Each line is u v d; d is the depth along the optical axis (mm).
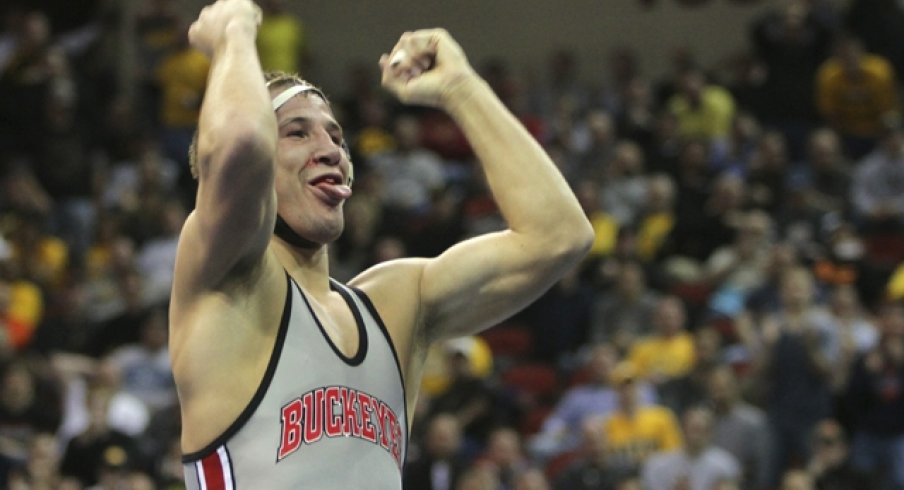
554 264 4492
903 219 17797
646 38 22969
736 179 18234
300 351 4039
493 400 14766
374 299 4406
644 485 13148
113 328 16594
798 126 20688
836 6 22750
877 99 20328
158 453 14070
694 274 17297
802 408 14250
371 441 4078
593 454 13109
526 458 14031
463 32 23266
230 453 3922
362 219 18500
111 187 19953
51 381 15016
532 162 4574
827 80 20547
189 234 4016
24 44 20359
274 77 4480
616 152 19016
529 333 16922
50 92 19969
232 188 3857
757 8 22750
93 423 13984
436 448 13219
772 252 15906
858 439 14148
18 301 16969
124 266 17203
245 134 3834
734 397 13930
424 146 21031
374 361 4211
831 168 18469
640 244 18094
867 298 16859
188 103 21188
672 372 14930
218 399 3943
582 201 18031
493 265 4500
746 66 21531
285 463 3916
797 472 13016
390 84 4758
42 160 19672
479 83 4699
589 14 23094
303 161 4266
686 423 13195
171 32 22000
